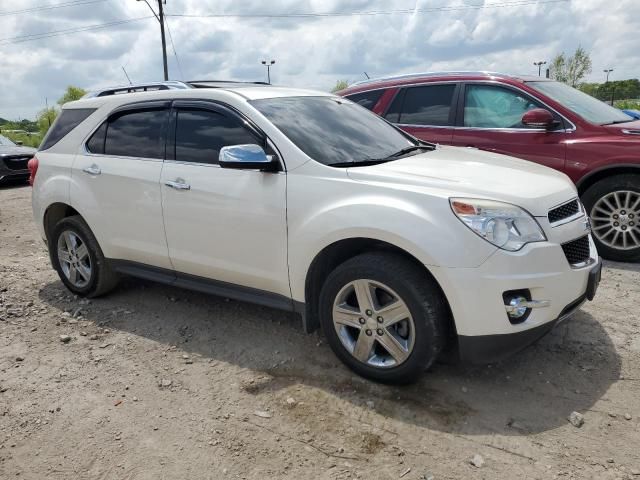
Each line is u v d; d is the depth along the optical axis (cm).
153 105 438
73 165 477
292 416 315
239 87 437
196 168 400
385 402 325
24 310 479
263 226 367
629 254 555
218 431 303
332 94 473
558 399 323
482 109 638
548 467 268
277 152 367
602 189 558
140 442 296
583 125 577
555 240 315
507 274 297
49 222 511
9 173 1298
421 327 312
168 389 347
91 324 448
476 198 310
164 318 455
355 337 353
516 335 305
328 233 334
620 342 387
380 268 320
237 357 386
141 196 428
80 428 309
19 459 285
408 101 688
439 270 302
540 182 347
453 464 272
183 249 414
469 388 337
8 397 342
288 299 371
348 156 374
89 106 488
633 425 297
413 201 315
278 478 266
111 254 465
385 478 264
